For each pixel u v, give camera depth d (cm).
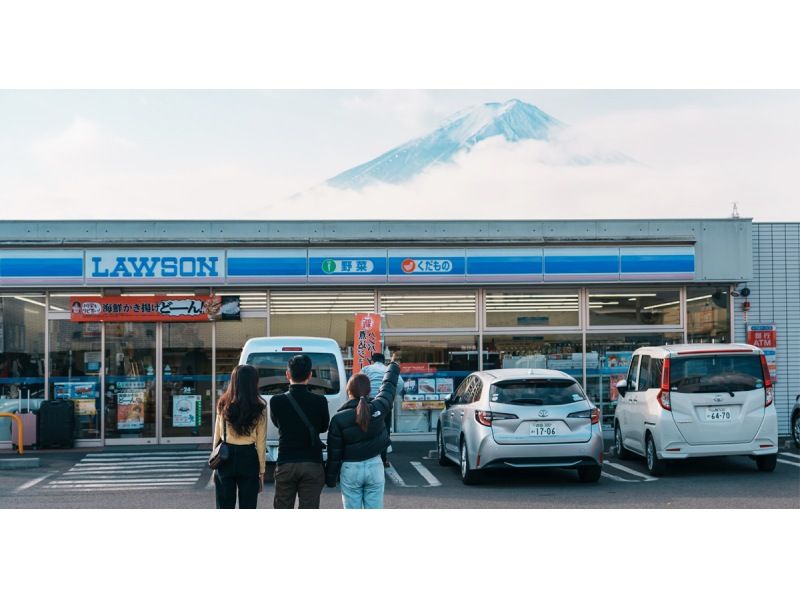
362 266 1808
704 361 1305
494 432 1219
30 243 1756
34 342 1808
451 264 1823
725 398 1295
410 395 1866
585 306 1897
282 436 788
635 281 1848
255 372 795
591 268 1842
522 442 1213
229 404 782
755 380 1306
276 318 1845
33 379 1806
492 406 1229
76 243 1767
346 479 784
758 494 1145
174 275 1783
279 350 1325
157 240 1784
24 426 1761
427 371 1867
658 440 1302
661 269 1850
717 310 1917
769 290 1920
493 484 1270
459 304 1880
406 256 1817
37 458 1549
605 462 1482
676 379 1302
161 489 1254
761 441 1294
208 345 1842
